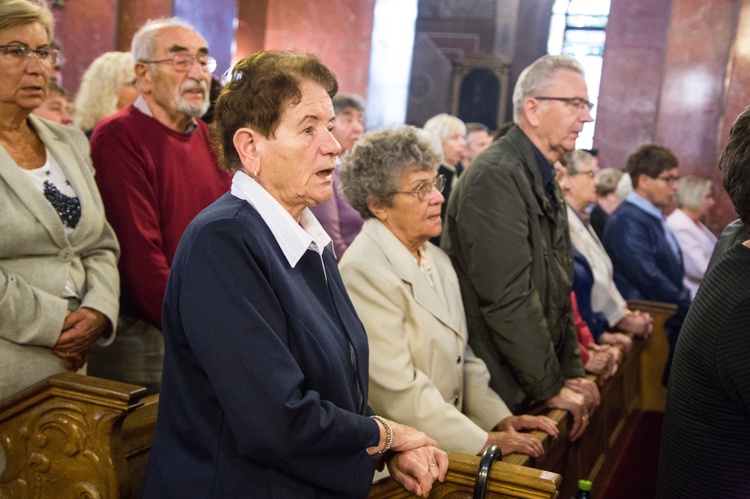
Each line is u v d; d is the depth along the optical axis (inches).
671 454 71.9
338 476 64.8
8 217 98.6
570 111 125.4
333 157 67.7
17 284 97.7
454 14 657.0
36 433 90.2
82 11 410.6
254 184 68.1
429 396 96.7
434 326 102.3
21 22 100.0
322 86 68.2
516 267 116.3
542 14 638.5
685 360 70.0
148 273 115.8
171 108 123.0
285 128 66.6
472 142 297.6
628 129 459.5
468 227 119.1
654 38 453.7
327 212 157.6
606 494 147.3
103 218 110.8
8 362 96.9
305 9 437.1
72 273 104.7
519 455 97.3
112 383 89.3
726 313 65.3
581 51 632.4
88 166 111.5
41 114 194.5
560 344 134.2
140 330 121.4
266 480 64.0
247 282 62.7
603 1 627.5
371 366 97.2
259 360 61.2
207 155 129.4
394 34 446.0
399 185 101.7
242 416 61.0
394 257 102.6
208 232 63.5
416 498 75.2
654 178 214.7
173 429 65.9
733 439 66.4
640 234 215.5
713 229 370.9
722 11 379.9
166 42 121.7
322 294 71.1
